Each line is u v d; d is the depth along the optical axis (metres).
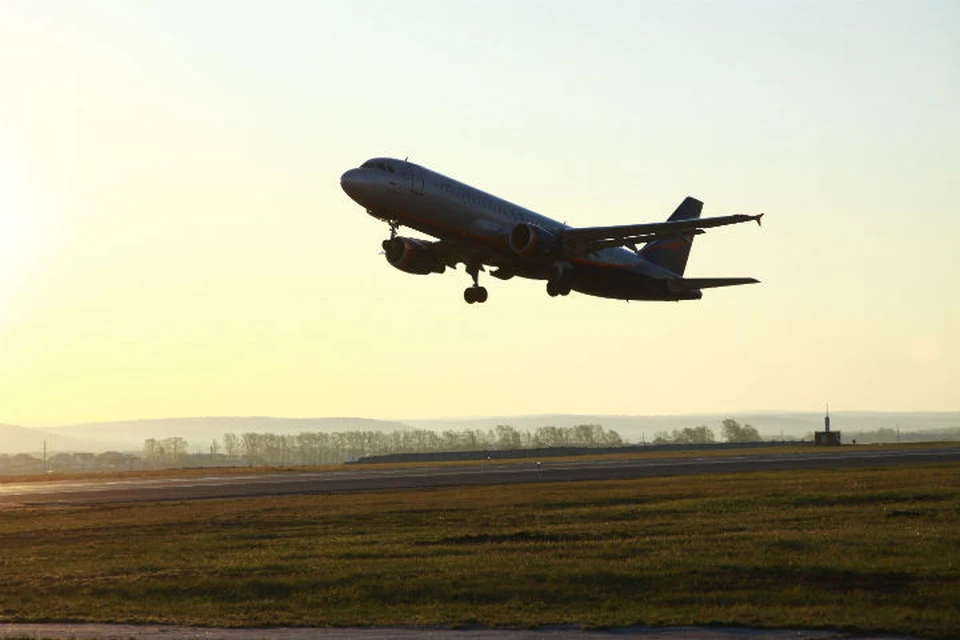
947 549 62.59
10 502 114.75
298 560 67.00
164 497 115.50
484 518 84.81
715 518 79.75
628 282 123.00
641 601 52.91
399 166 101.44
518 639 44.34
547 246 106.69
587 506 90.69
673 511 84.69
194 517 93.19
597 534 73.31
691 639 43.81
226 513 95.50
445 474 139.38
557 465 158.25
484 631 46.88
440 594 55.34
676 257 135.75
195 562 68.25
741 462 144.62
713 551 63.91
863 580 55.28
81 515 99.56
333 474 153.62
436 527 81.06
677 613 49.41
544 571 59.19
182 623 50.66
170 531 85.19
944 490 89.62
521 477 126.12
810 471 116.75
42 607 55.75
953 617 46.84
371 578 59.22
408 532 78.94
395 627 48.41
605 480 115.94
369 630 47.72
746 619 47.16
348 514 90.69
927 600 50.97
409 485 120.06
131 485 143.50
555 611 51.19
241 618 51.56
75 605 56.19
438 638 44.84
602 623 47.44
